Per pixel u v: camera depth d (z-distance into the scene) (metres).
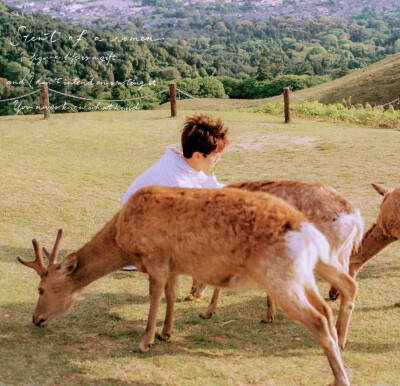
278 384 4.23
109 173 11.86
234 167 12.64
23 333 4.93
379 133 16.09
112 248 4.80
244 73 162.62
